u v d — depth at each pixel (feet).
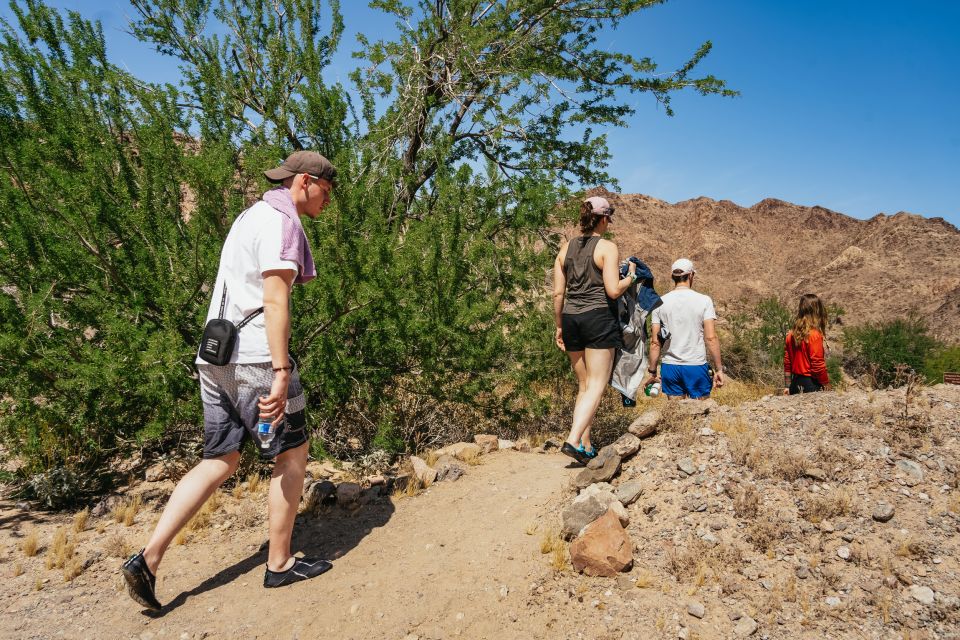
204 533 11.50
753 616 7.97
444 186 19.42
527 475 14.08
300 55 18.86
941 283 479.00
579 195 20.84
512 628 8.25
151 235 14.19
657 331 15.57
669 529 9.79
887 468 10.37
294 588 9.35
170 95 15.80
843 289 515.50
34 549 10.79
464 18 27.12
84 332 14.57
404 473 14.99
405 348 16.79
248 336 8.84
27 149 13.41
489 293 19.43
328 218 14.64
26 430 13.66
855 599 8.03
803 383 16.92
